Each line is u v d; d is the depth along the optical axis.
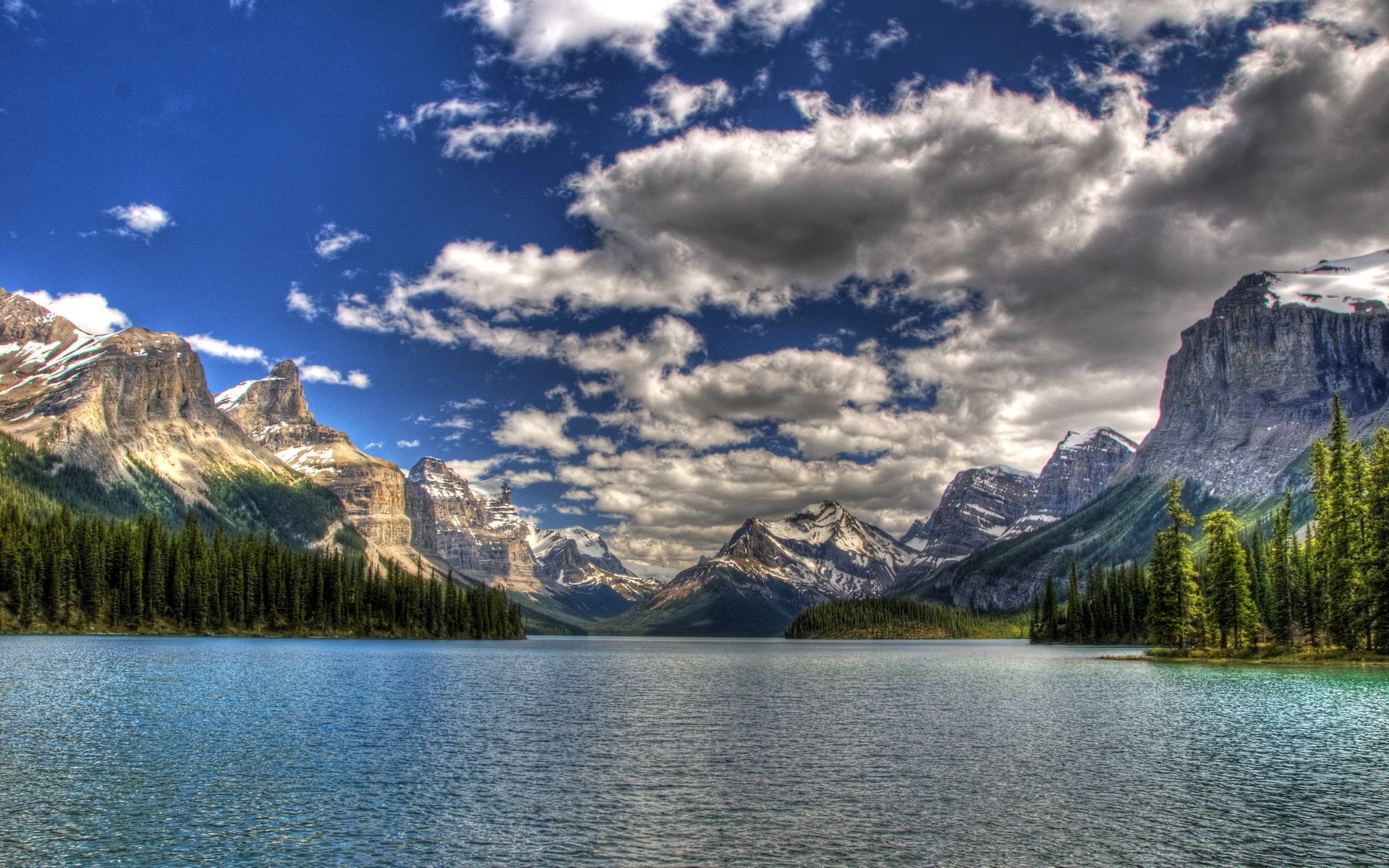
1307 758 57.06
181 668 118.56
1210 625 148.25
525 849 39.09
